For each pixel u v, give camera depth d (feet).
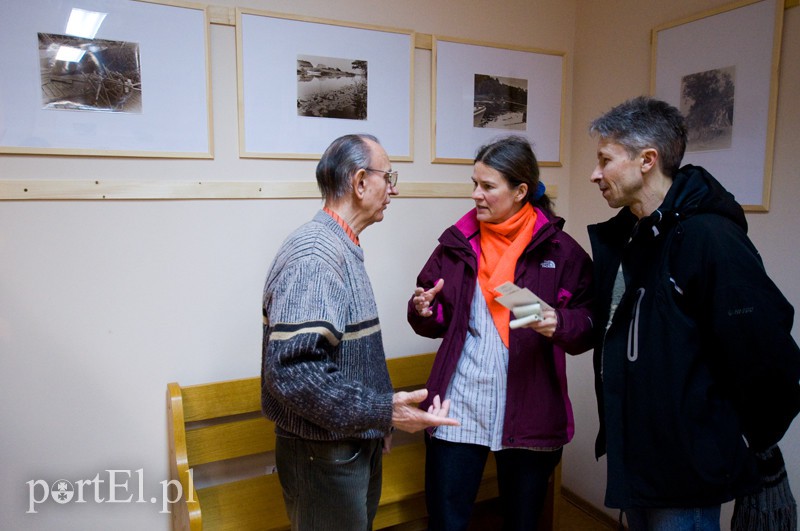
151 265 6.17
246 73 6.34
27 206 5.61
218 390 6.40
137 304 6.15
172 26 5.95
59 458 5.97
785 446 5.96
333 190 4.45
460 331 5.58
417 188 7.47
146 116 5.94
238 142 6.43
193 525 4.98
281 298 3.85
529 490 5.53
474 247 5.77
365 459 4.42
